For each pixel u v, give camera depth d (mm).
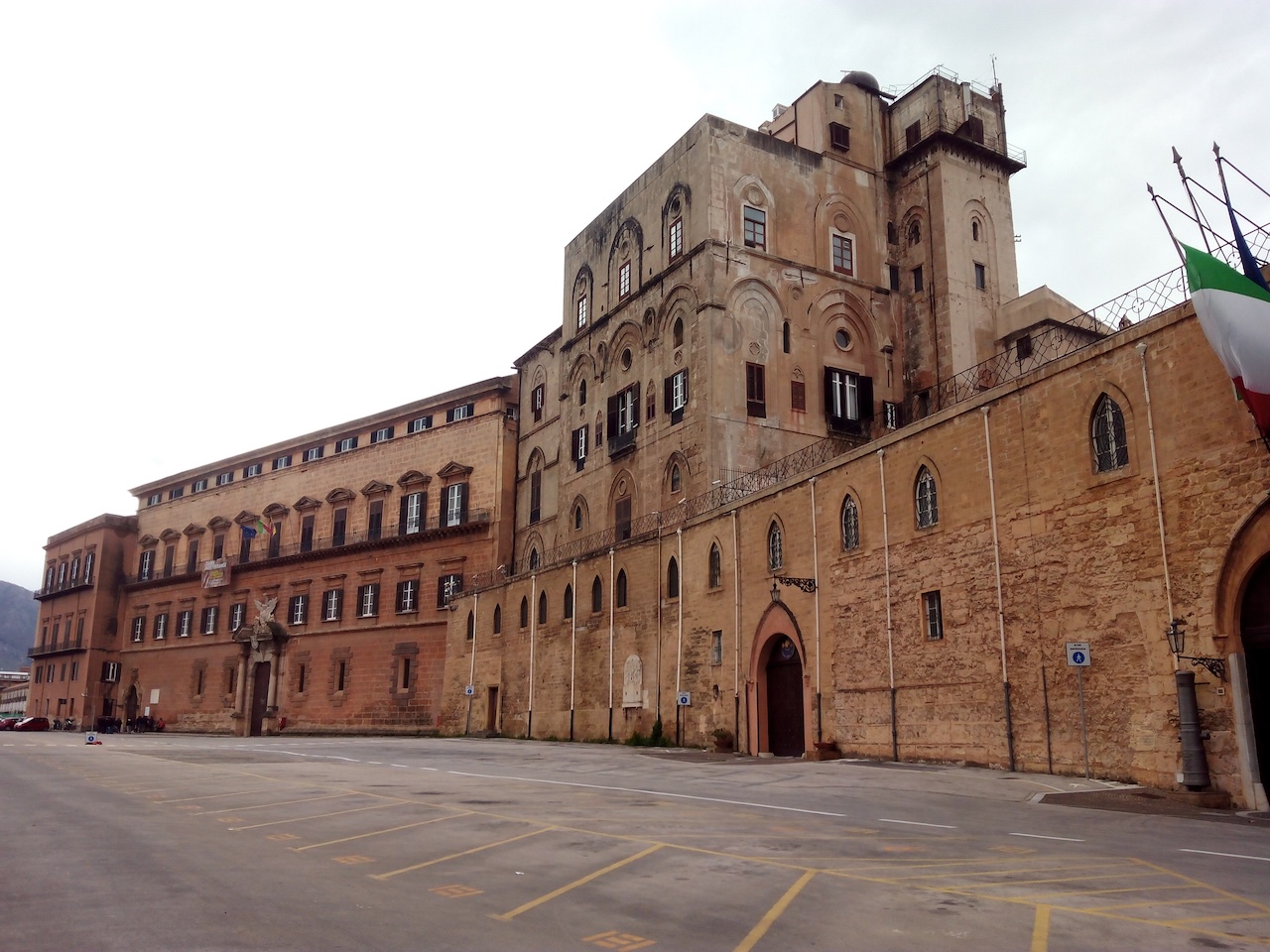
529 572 49094
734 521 34156
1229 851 12000
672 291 44594
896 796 18094
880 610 27125
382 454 70688
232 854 12023
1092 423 21203
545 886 9914
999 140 48531
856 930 8094
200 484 86938
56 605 98625
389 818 15234
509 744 42125
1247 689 17484
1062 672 21375
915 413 45469
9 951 7426
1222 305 17031
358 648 67875
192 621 83312
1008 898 9195
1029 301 44156
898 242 47938
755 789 19500
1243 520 17625
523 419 62656
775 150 45219
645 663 38562
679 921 8414
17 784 22281
